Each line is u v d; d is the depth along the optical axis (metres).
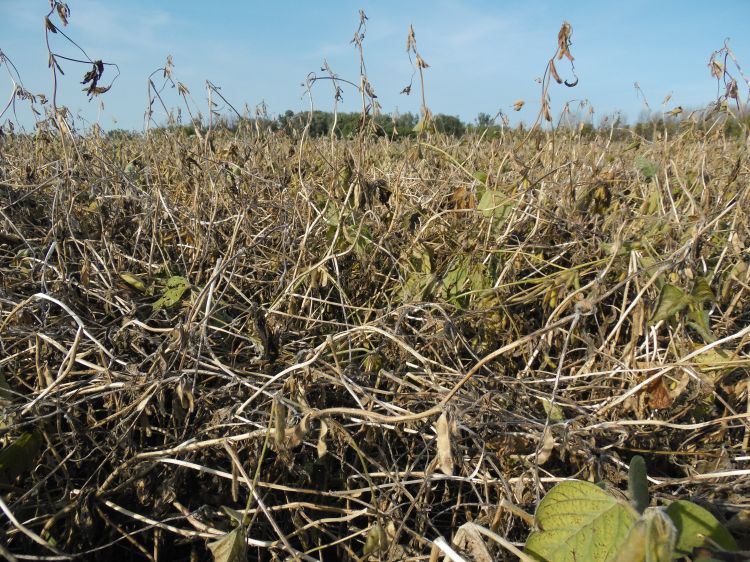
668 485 1.41
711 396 1.62
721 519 1.14
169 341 1.71
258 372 1.76
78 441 1.48
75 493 1.38
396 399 1.62
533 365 2.01
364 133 2.52
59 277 1.97
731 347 1.83
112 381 1.59
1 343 1.65
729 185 2.24
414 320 2.07
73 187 2.59
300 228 2.49
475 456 1.50
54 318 1.84
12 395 1.54
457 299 2.24
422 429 1.55
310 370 1.43
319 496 1.49
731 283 1.99
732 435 1.62
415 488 1.52
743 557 0.88
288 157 3.05
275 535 1.42
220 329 1.84
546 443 1.26
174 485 1.39
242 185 2.83
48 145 3.23
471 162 3.20
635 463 1.10
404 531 1.40
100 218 2.40
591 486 1.06
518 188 2.63
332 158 2.64
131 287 2.16
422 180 2.99
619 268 2.03
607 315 2.07
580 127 3.39
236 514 1.19
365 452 1.56
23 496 1.29
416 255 2.38
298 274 2.26
